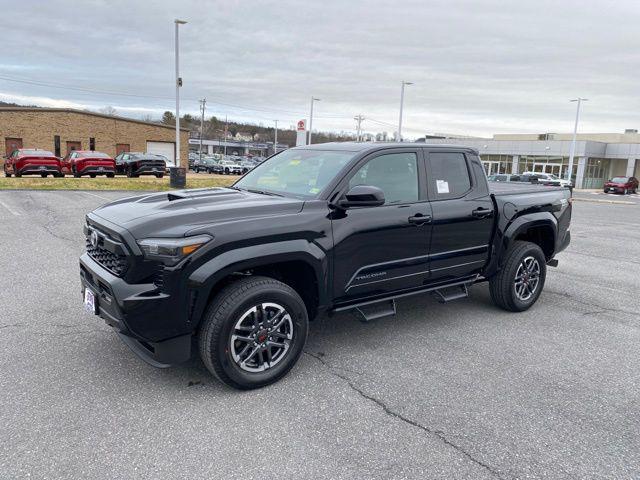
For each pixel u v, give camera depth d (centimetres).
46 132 3762
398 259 426
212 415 317
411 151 448
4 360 385
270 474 262
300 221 365
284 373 365
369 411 327
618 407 343
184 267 318
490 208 494
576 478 266
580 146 5100
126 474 258
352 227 392
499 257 513
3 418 306
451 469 270
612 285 693
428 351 430
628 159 5269
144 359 334
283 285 360
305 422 312
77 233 925
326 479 259
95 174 2464
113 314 331
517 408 337
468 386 367
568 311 562
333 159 428
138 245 318
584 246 1052
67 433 293
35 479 252
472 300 591
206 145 10050
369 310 425
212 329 330
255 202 374
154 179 2558
